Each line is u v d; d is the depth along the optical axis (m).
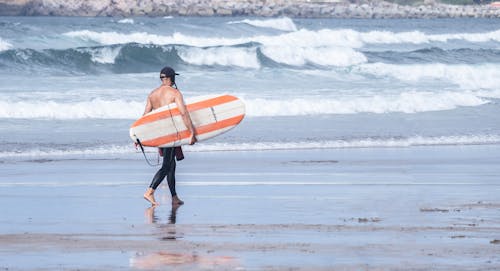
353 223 35.38
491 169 59.22
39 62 138.12
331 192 46.88
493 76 138.38
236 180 52.69
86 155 67.31
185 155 67.62
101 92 106.81
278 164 61.91
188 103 44.41
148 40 192.00
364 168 59.59
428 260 27.00
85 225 34.94
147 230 33.56
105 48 144.62
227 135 79.69
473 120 93.94
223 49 156.00
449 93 108.50
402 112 99.69
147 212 39.12
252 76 125.81
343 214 38.19
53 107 92.31
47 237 31.59
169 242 30.50
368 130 84.81
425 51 176.62
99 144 73.38
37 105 92.00
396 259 27.17
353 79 131.12
